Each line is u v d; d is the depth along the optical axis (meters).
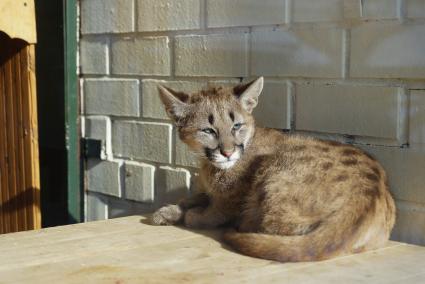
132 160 5.30
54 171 5.82
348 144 3.87
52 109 5.75
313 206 3.44
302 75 4.10
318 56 3.99
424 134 3.54
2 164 5.38
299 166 3.59
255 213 3.71
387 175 3.73
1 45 5.20
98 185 5.62
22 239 3.71
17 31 4.81
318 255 3.26
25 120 5.11
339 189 3.43
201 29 4.67
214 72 4.62
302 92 4.12
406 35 3.55
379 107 3.72
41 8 5.73
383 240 3.53
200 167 4.30
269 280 2.98
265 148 3.95
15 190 5.29
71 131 5.62
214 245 3.59
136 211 5.30
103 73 5.46
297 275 3.06
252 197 3.78
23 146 5.17
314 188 3.48
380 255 3.38
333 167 3.55
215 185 3.99
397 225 3.71
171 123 4.94
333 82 3.94
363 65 3.77
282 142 3.93
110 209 5.55
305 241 3.27
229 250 3.48
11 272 3.09
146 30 5.05
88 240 3.70
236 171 3.92
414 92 3.56
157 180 5.09
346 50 3.85
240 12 4.40
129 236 3.80
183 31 4.79
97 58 5.50
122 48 5.27
